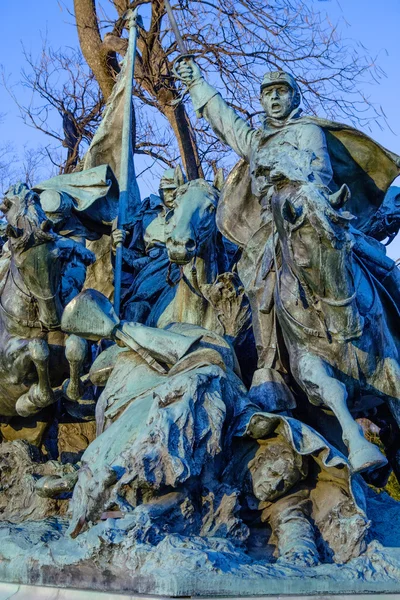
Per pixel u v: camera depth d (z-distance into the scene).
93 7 16.56
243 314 7.72
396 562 5.81
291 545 5.99
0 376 7.86
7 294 7.74
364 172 7.86
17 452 8.13
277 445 6.37
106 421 7.06
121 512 5.98
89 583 5.66
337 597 5.39
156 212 9.58
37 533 6.66
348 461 6.05
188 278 7.80
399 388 6.75
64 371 8.05
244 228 7.82
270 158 6.42
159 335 7.18
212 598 5.18
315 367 6.55
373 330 6.74
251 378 7.75
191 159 16.31
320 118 7.58
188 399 6.18
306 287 6.44
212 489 6.18
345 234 6.02
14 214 7.22
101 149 9.84
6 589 6.15
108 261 9.27
